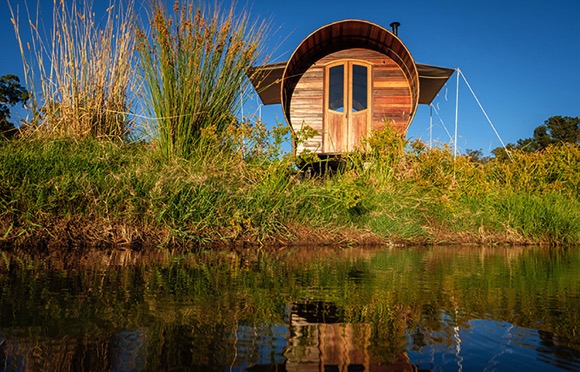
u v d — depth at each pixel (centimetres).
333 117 920
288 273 184
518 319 101
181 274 174
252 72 571
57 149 408
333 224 420
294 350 75
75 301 114
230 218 365
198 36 490
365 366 68
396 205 482
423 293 136
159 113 490
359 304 117
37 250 261
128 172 377
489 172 710
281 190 434
